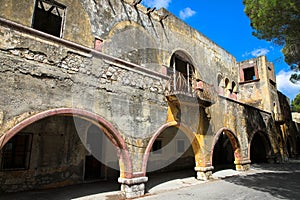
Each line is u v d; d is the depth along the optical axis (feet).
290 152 76.89
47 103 19.34
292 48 27.53
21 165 27.32
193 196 25.08
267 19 25.93
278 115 65.72
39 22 29.04
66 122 31.48
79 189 27.73
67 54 21.56
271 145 58.75
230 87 51.31
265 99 63.46
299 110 103.45
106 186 29.43
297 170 46.03
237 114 46.78
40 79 19.33
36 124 28.76
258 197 24.50
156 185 31.14
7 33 18.17
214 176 38.65
